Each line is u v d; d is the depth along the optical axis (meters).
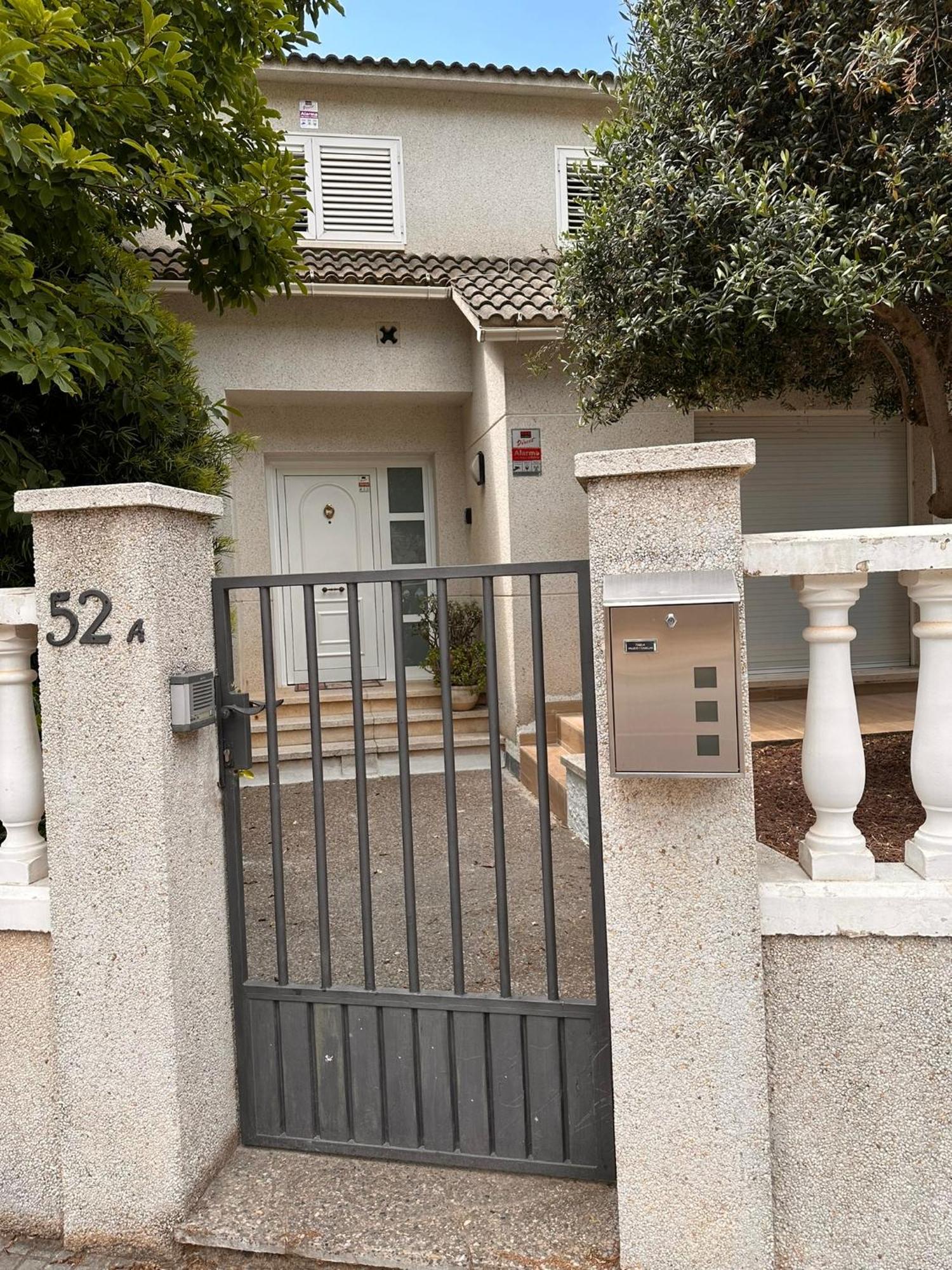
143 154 2.77
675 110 3.27
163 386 3.29
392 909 3.87
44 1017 2.10
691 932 1.77
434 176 7.78
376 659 8.05
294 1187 2.12
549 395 6.25
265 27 3.22
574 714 5.79
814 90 2.85
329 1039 2.25
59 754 2.02
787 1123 1.82
